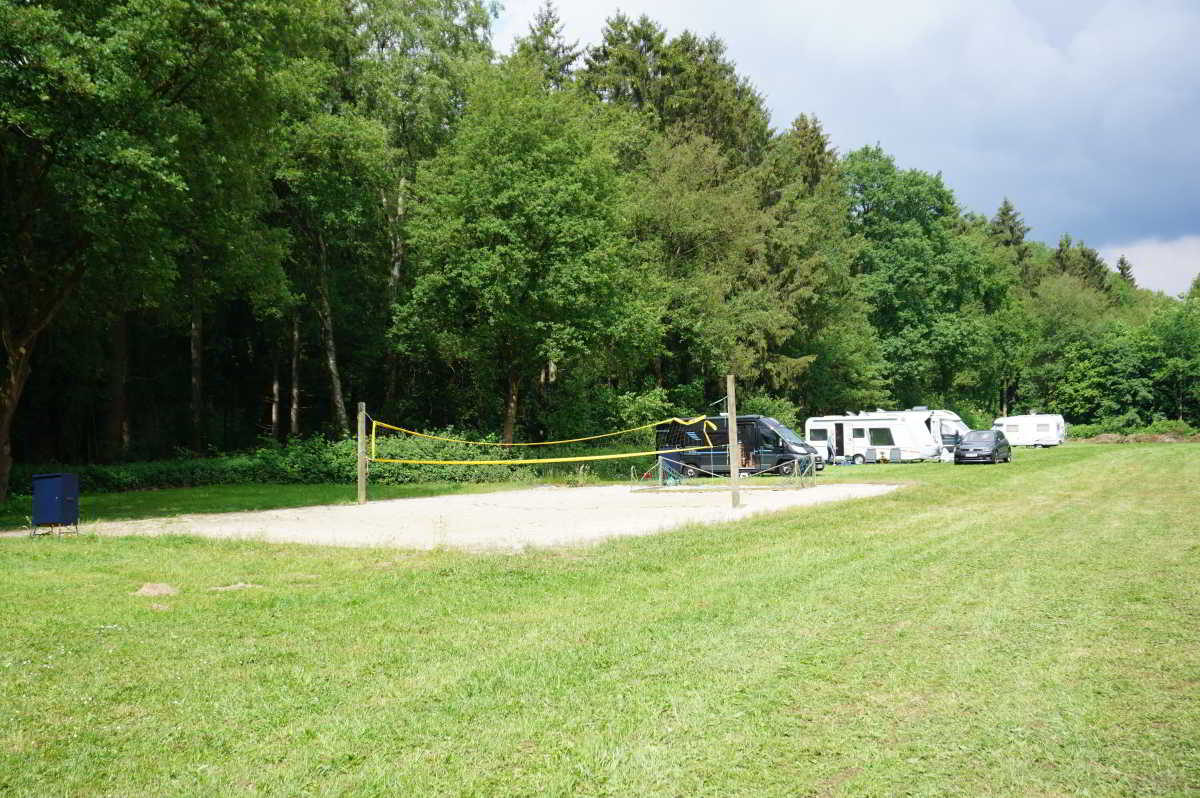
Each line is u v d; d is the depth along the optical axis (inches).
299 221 1331.2
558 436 1355.8
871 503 652.1
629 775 149.0
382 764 155.6
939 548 419.2
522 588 324.5
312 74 1135.6
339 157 1197.1
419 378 1600.6
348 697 193.8
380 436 1315.2
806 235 1675.7
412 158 1385.3
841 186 2028.8
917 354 2269.9
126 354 1318.9
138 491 971.3
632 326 1213.7
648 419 1355.8
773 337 1603.1
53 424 1391.5
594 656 225.3
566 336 1131.3
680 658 222.2
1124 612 267.1
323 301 1349.7
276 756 159.9
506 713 182.1
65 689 199.9
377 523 581.9
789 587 319.6
